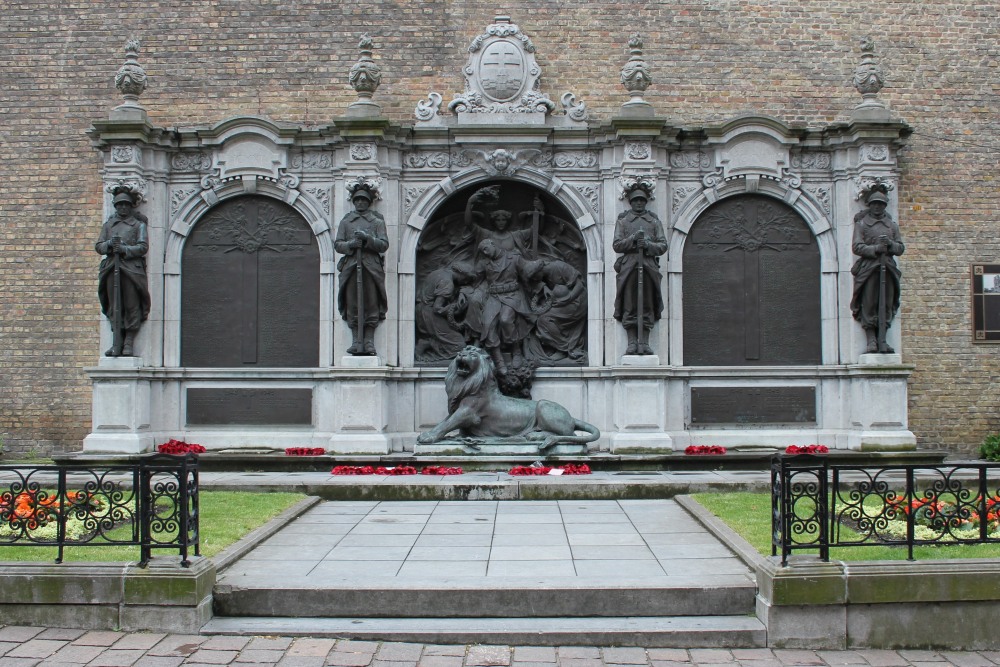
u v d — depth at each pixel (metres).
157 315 13.53
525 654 6.33
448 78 14.55
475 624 6.69
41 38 14.52
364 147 13.33
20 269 14.32
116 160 13.31
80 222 14.35
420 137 13.65
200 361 13.70
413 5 14.62
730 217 13.84
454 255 14.05
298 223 13.77
